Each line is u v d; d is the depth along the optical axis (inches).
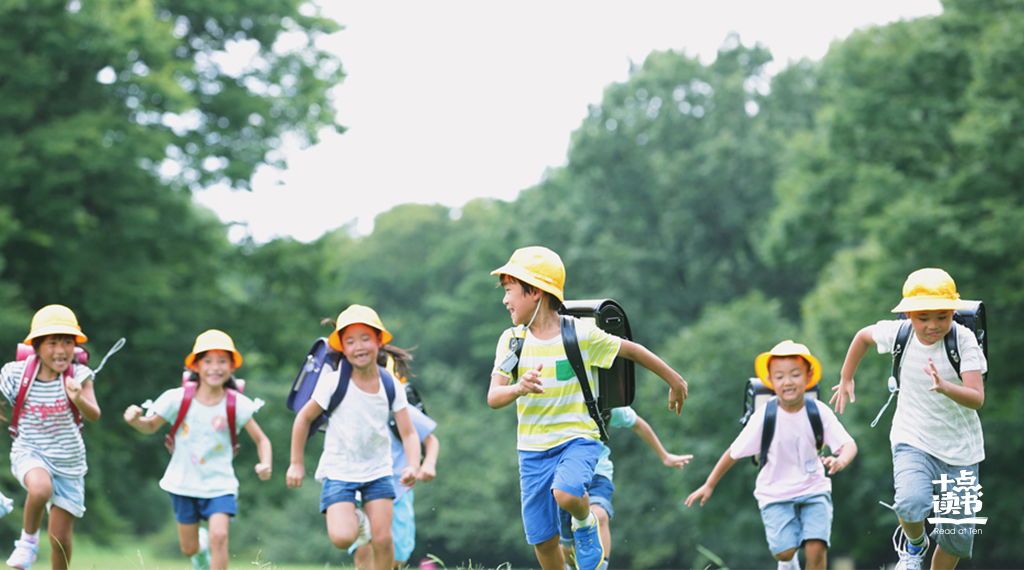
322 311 1533.0
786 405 419.5
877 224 1288.1
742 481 1590.8
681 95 2635.3
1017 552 1459.2
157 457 1355.8
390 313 3949.3
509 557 2440.9
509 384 319.0
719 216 2496.3
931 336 346.3
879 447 1320.1
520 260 317.1
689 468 1621.6
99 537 1494.8
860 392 1323.8
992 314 1237.7
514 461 2279.8
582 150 2586.1
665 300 2410.2
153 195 1300.4
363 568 425.7
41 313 395.5
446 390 3068.4
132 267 1226.0
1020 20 1243.8
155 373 1305.4
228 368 445.1
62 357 393.1
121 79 1194.0
